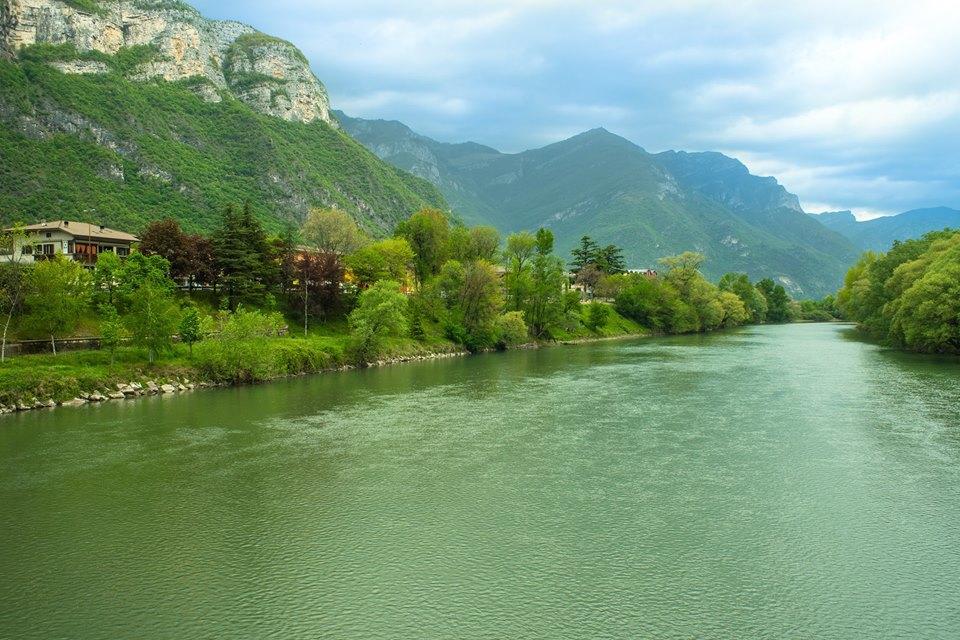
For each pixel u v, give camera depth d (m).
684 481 40.66
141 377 73.38
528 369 96.00
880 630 24.23
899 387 74.19
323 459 45.84
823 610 25.62
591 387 77.12
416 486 40.03
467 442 50.56
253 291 104.69
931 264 111.19
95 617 25.22
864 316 151.62
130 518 34.91
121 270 84.25
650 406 64.44
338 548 31.28
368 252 124.50
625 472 42.53
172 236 101.81
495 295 130.75
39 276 72.81
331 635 23.94
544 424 56.72
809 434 52.12
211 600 26.47
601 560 29.86
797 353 115.38
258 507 36.56
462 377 87.38
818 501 37.06
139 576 28.50
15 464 44.28
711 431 53.56
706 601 26.28
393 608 25.81
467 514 35.44
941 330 100.25
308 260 112.50
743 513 35.34
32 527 33.69
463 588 27.38
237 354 81.62
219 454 47.09
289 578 28.33
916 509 35.81
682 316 182.38
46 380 65.69
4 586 27.64
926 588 27.28
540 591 27.11
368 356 102.19
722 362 101.94
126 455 46.69
